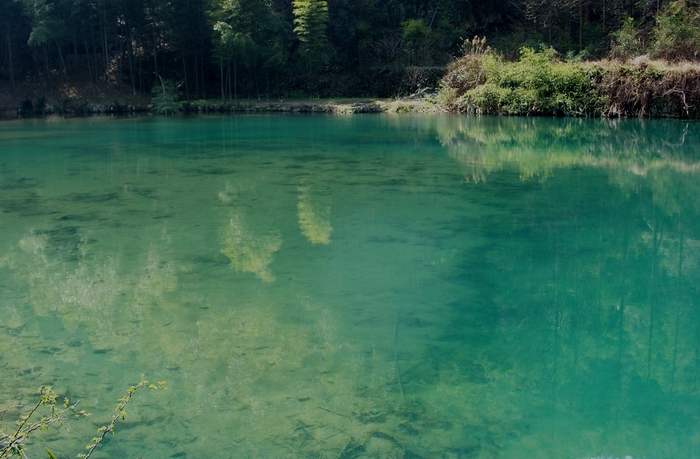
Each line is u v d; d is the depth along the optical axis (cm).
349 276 432
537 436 241
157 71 2791
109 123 1969
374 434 240
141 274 441
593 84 1783
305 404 263
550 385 284
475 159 1005
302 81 2847
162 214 625
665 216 599
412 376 289
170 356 310
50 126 1866
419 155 1062
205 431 243
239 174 878
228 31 2353
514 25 2791
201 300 388
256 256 480
